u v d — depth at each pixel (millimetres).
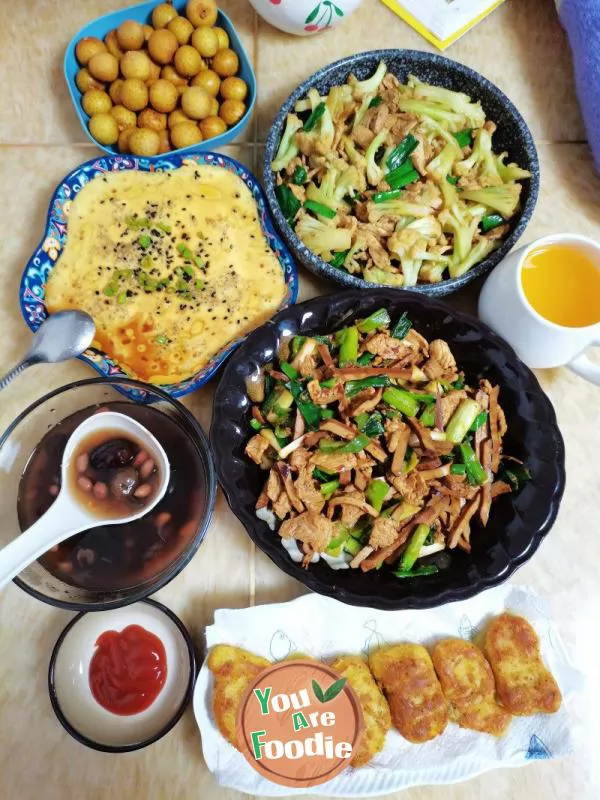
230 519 466
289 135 491
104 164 466
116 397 449
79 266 461
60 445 417
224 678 413
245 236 478
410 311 446
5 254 500
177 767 427
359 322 452
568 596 480
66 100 533
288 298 472
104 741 407
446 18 573
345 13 521
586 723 459
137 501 387
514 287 427
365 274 476
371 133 495
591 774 449
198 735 431
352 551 427
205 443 413
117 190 471
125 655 419
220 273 471
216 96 512
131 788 423
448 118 500
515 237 461
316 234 468
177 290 466
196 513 406
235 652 422
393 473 420
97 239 463
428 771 419
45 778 419
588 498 499
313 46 564
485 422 439
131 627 429
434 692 426
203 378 446
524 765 446
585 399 517
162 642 429
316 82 487
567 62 583
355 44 568
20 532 405
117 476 388
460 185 499
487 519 432
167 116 499
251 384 426
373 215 478
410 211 480
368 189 496
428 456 430
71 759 423
